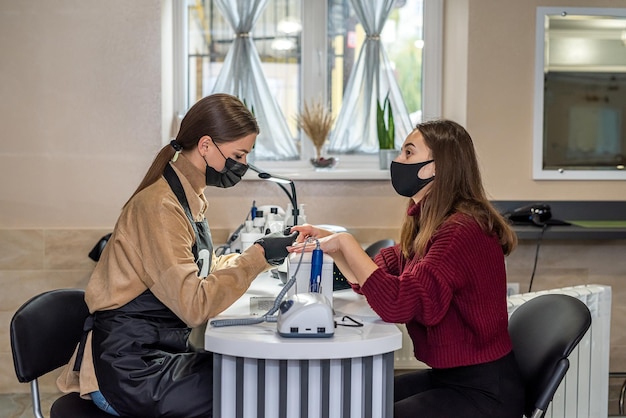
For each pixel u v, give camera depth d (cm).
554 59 378
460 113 385
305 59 418
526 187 380
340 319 193
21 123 371
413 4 416
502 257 202
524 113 376
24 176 374
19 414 352
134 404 190
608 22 378
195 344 282
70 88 371
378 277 187
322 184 398
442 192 202
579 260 387
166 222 195
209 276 195
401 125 419
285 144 416
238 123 205
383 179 397
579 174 382
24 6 367
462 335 199
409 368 393
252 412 178
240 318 188
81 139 373
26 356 199
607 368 317
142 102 372
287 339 171
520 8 372
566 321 199
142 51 370
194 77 416
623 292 390
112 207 376
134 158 374
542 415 197
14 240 375
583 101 381
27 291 378
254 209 310
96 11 368
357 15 416
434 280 189
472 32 371
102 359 194
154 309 200
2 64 369
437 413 192
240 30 412
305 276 196
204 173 211
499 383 197
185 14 411
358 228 399
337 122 420
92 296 199
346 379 176
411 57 418
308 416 176
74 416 197
